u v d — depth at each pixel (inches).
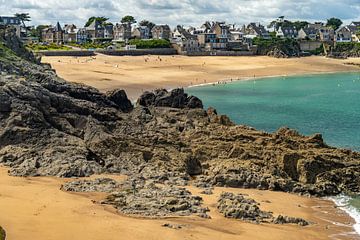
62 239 1245.7
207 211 1560.0
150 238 1283.2
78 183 1733.5
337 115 3612.2
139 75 5482.3
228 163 2028.8
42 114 2172.7
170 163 2046.0
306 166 2007.9
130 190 1688.0
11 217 1369.3
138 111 2511.1
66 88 2450.8
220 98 4394.7
